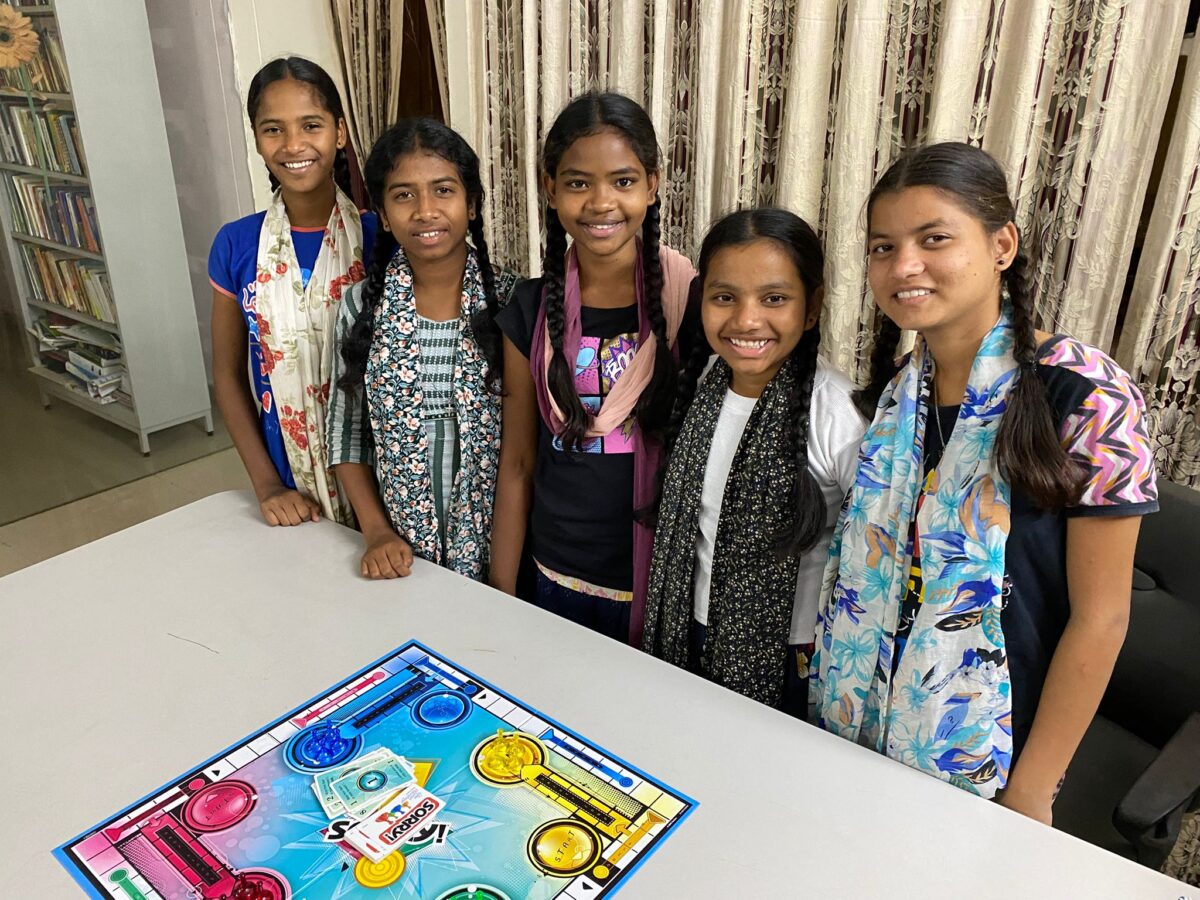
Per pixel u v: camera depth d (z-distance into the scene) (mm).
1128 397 887
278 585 1338
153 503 2982
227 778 966
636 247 1327
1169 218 1562
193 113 3184
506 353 1404
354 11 2898
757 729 1042
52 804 937
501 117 2537
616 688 1106
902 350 1917
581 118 1207
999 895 837
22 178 2791
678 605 1255
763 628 1188
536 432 1476
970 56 1671
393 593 1317
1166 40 1520
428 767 978
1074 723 966
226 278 1608
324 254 1550
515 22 2389
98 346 3129
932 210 871
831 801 940
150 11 3082
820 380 1154
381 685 1111
